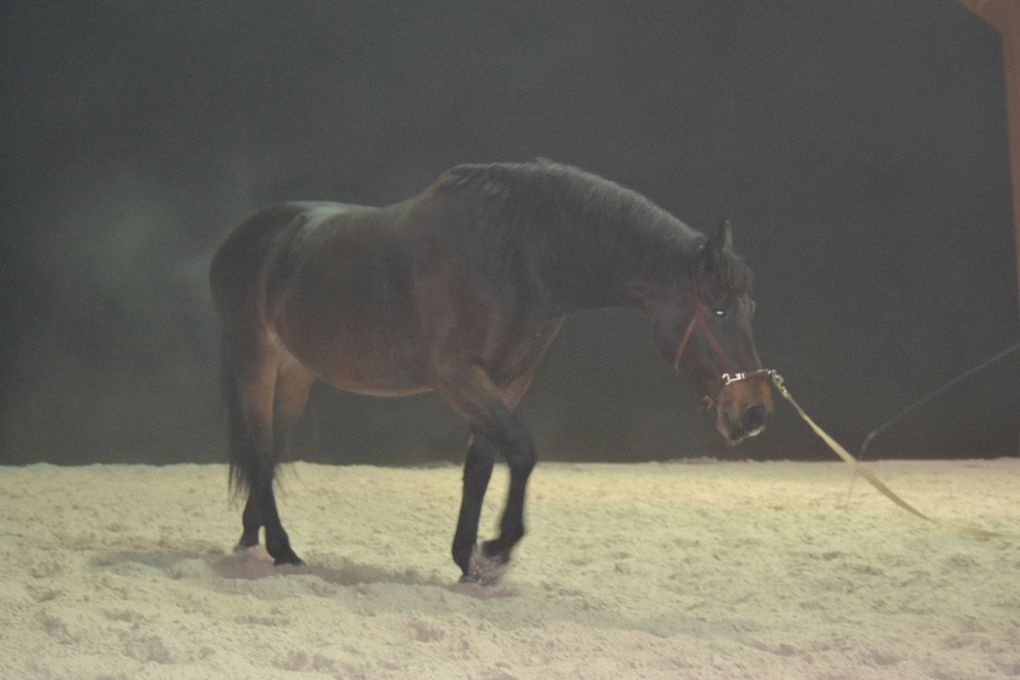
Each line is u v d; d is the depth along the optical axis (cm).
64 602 468
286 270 614
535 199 538
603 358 1428
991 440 1410
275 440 666
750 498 969
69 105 1424
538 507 902
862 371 1422
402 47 1471
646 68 1459
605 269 532
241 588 517
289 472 1164
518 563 641
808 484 1095
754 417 501
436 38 1471
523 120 1473
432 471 1266
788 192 1438
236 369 648
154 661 393
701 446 1423
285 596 511
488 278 533
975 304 1416
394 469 1279
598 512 873
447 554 675
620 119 1464
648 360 1425
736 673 391
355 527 784
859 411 1421
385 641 426
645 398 1425
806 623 485
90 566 596
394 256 556
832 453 1416
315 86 1463
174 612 457
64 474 1150
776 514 861
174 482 1080
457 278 534
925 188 1424
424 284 541
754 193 1443
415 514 854
